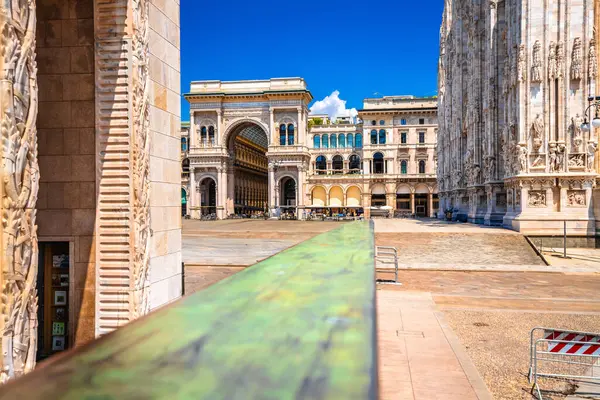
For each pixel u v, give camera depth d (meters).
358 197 89.44
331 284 2.51
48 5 10.45
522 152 31.12
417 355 9.20
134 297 10.02
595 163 32.41
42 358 10.41
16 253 6.45
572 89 30.66
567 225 29.95
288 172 84.31
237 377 1.12
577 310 13.38
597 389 7.87
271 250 29.16
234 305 2.01
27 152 6.74
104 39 9.86
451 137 56.91
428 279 18.67
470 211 45.78
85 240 10.38
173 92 12.96
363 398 0.93
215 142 86.81
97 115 9.92
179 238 13.41
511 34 33.62
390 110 86.50
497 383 8.16
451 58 57.44
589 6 30.39
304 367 1.17
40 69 10.48
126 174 9.91
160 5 12.01
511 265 21.94
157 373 1.17
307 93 83.50
